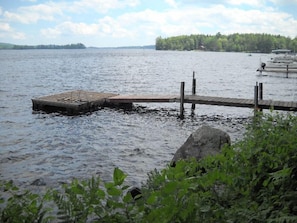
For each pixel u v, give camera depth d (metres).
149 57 141.50
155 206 2.42
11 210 2.73
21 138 14.61
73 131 16.00
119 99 22.03
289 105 18.00
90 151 12.74
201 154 8.73
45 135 15.17
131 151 12.82
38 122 17.92
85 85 38.41
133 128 16.88
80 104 20.20
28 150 12.80
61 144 13.71
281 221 2.74
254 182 3.75
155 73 56.88
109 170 10.61
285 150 3.99
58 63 91.00
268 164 3.94
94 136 15.11
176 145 13.81
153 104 24.67
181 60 113.00
